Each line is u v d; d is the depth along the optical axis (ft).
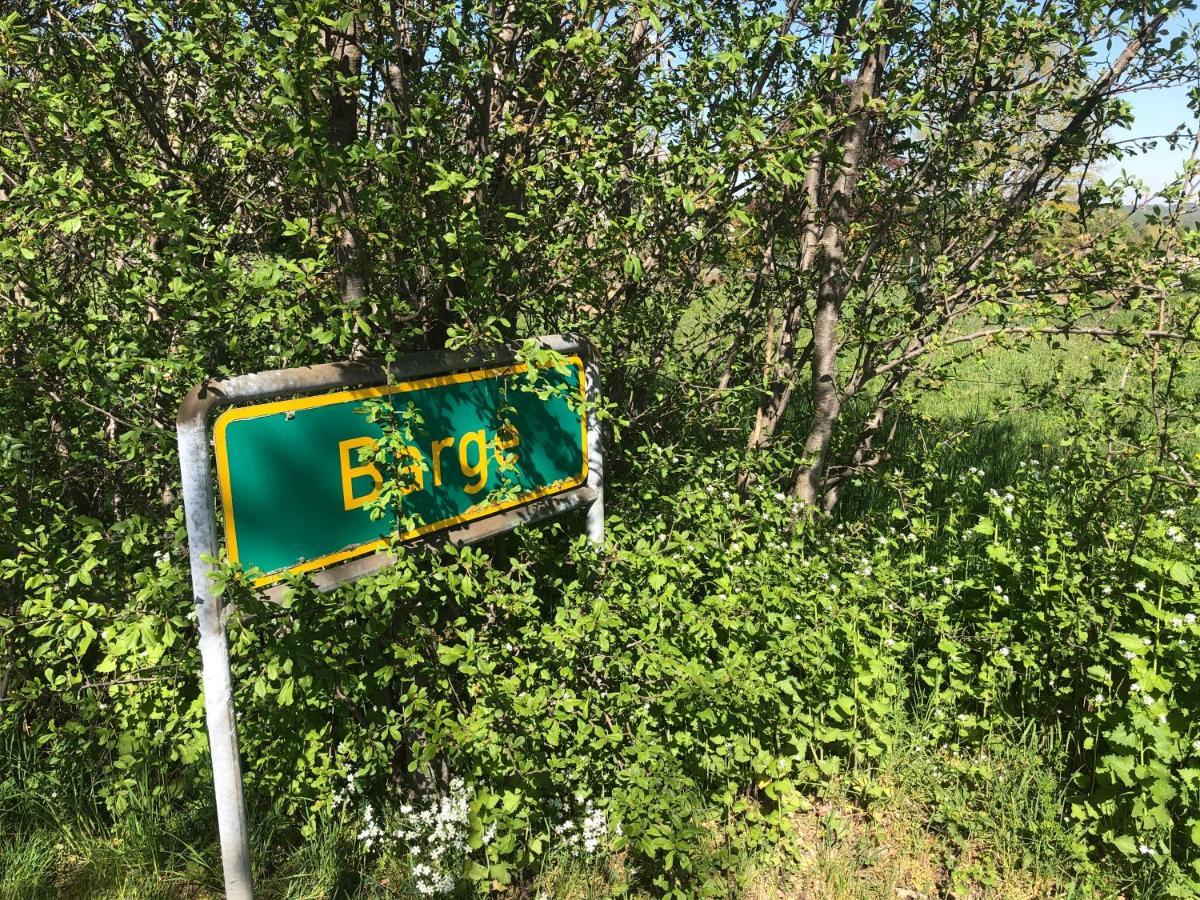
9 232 9.29
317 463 7.65
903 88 13.48
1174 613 10.69
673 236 10.01
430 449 8.77
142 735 9.77
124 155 9.23
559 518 11.90
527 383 9.20
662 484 13.33
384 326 8.56
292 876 9.43
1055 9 13.20
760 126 9.19
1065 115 14.17
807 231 14.52
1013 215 14.55
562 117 8.30
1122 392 13.23
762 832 10.44
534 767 9.40
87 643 8.43
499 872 8.97
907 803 11.11
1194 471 12.34
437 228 8.48
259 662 8.43
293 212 10.21
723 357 15.10
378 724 9.89
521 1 8.50
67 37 9.39
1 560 9.05
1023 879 10.06
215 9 7.32
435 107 7.82
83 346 8.95
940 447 17.29
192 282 7.60
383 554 8.37
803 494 14.60
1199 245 11.13
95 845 9.75
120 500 11.57
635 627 10.45
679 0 8.84
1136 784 10.02
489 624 9.97
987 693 11.96
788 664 11.17
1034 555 12.55
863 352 15.40
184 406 6.62
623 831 9.27
